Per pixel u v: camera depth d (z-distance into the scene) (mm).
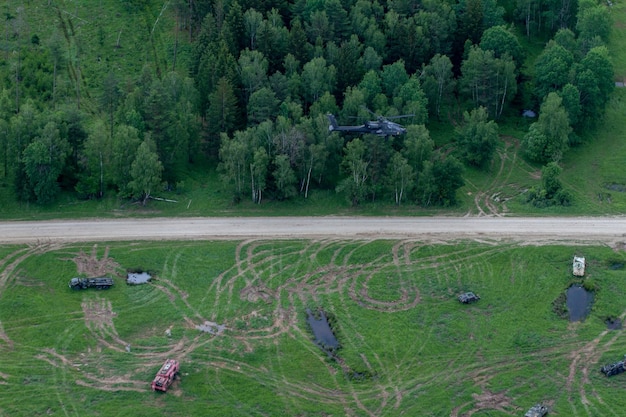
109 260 147500
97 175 162125
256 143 164125
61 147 160000
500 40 192375
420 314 139375
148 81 175250
